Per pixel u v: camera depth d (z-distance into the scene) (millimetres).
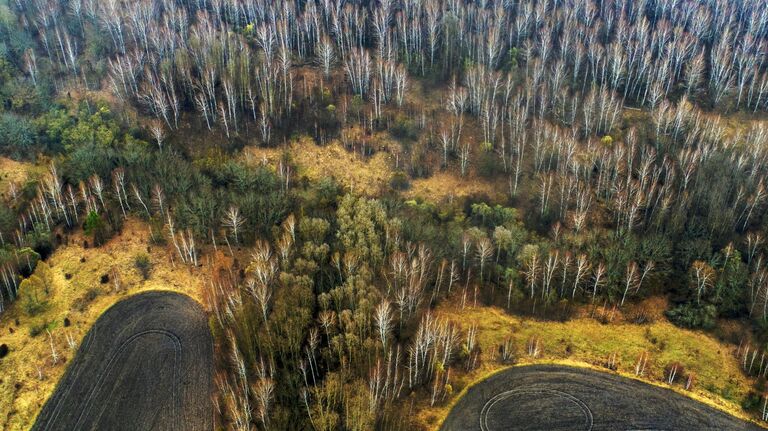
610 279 124375
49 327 113875
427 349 104812
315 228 124750
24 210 132250
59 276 123188
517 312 122875
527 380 108688
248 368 103625
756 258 126188
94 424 97438
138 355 109375
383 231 127375
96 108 159625
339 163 155250
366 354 102875
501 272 126062
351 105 166500
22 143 144750
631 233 133375
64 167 140500
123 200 137125
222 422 96500
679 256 127438
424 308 120812
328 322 104625
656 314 122375
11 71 164875
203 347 111062
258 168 143625
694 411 103312
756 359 109688
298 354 102812
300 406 96500
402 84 167000
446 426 100000
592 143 154375
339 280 116000
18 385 103375
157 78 164625
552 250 125938
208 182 138750
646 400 105062
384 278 118312
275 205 132000
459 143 160250
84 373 106062
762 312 116688
